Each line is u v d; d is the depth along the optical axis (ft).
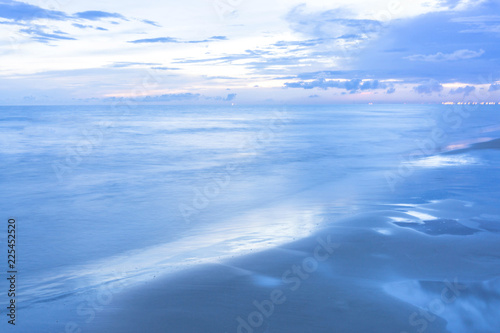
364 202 39.91
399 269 22.67
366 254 25.04
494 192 43.24
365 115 323.16
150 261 25.17
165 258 25.62
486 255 24.71
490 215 34.17
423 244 26.81
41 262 25.44
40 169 65.46
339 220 33.19
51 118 215.72
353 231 29.94
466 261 23.72
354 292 19.76
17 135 125.59
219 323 17.10
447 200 39.75
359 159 74.08
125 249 27.89
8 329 16.97
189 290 20.43
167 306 18.71
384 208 37.17
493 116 236.22
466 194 42.50
